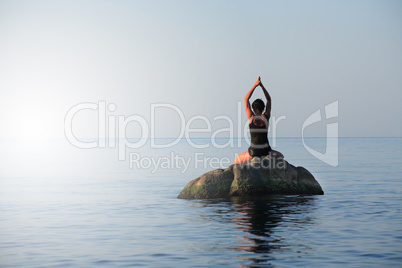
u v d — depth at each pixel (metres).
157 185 19.06
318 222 10.28
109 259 7.72
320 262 7.32
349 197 14.17
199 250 8.12
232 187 13.85
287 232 9.32
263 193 13.80
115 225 10.56
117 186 18.97
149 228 10.12
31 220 11.36
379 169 26.05
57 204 14.06
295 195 13.98
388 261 7.35
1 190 17.97
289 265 7.17
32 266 7.40
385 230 9.46
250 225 10.05
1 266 7.41
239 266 7.16
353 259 7.45
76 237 9.38
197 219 10.93
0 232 9.94
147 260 7.61
